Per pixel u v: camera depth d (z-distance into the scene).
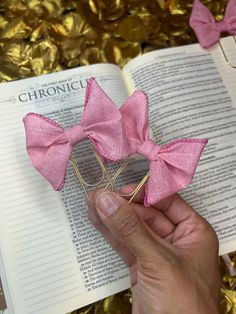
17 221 0.20
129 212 0.17
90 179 0.21
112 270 0.21
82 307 0.20
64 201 0.21
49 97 0.23
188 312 0.17
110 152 0.18
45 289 0.20
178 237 0.20
